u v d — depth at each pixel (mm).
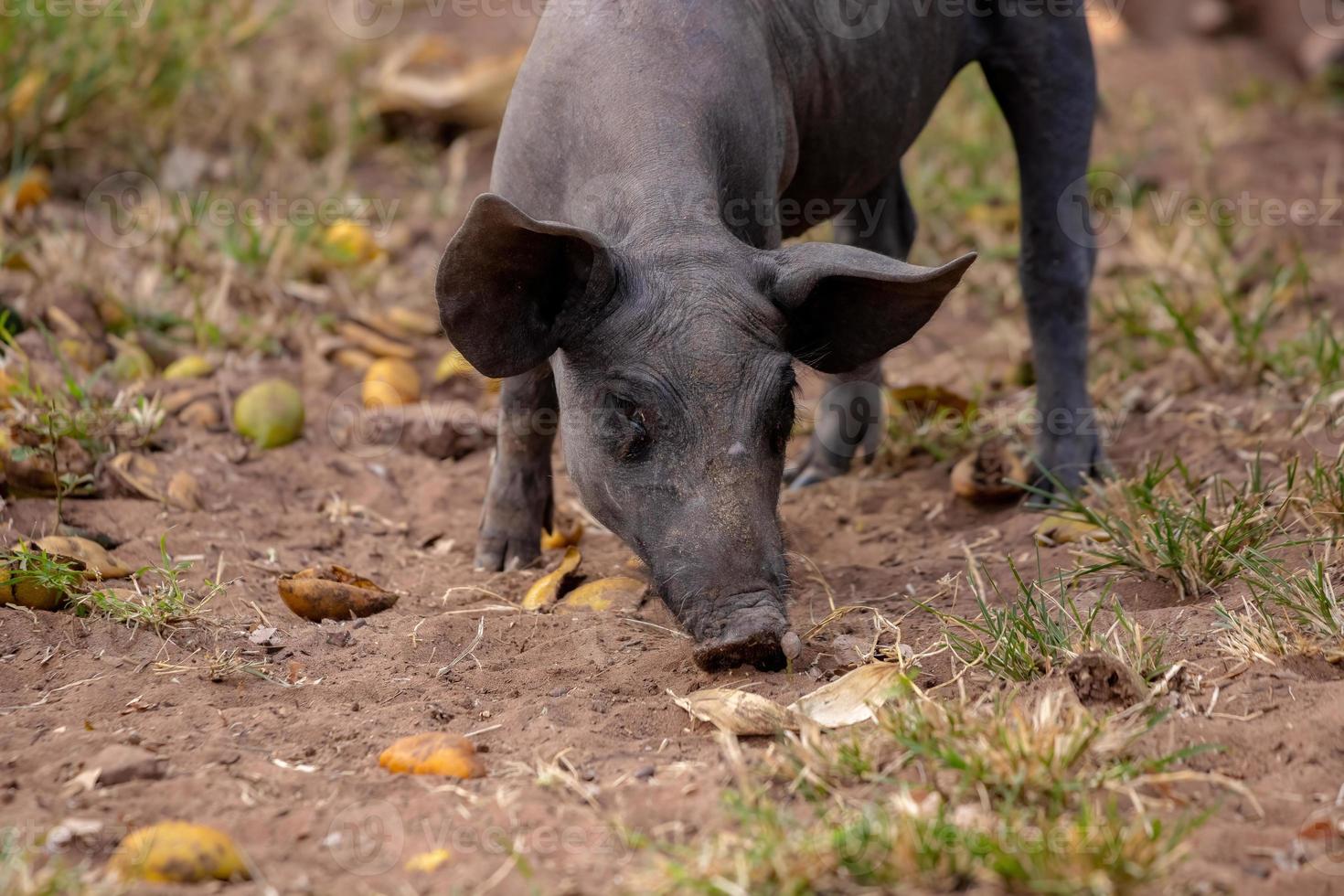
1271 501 10641
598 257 8211
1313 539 9398
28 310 13516
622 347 8312
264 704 8375
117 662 8781
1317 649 8273
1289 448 11453
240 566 10484
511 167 9812
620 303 8383
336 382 14258
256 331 14773
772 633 7883
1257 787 7059
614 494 8430
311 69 21031
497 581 10664
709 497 8094
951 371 15070
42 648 8883
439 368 14391
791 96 10414
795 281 8430
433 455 13117
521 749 7680
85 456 11328
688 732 7922
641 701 8266
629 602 9922
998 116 21109
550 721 7949
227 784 7199
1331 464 10758
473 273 8141
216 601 9844
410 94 20438
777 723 7664
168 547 10578
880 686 7918
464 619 9648
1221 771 7234
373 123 20578
